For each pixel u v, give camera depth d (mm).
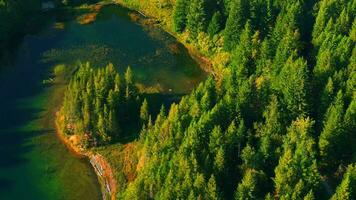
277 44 161625
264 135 121625
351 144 121438
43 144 146875
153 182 117438
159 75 175750
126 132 146750
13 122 153875
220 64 176375
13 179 137625
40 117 155875
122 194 124375
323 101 130250
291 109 130750
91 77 146250
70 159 142875
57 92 165875
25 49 185000
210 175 115000
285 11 170375
